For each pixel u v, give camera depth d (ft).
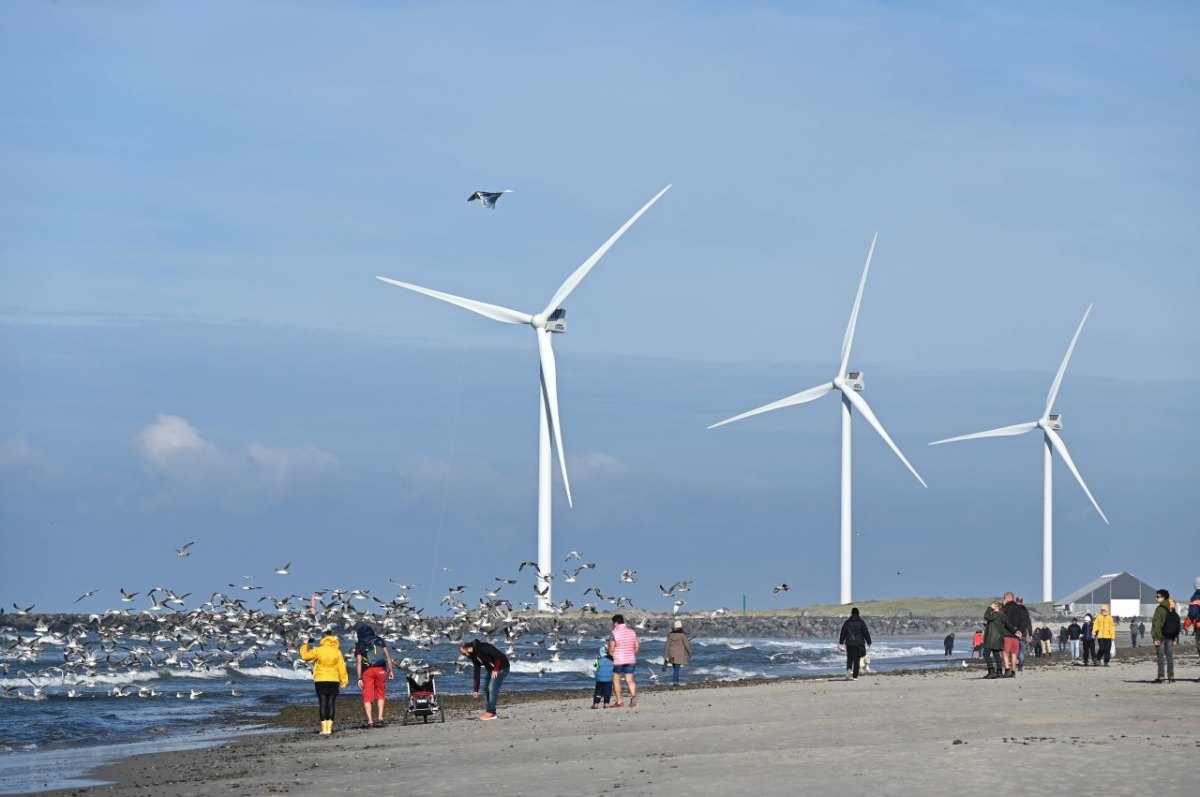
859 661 244.01
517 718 167.02
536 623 569.64
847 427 579.07
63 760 150.92
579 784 95.14
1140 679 190.90
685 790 88.84
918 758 98.27
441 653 439.22
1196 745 101.35
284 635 321.52
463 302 456.86
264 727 195.52
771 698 175.73
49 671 324.19
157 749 163.32
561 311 463.42
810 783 88.74
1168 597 177.27
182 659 354.54
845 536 582.35
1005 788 83.51
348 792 98.94
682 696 194.59
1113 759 94.27
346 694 268.82
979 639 386.73
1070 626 289.12
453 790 95.81
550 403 460.14
